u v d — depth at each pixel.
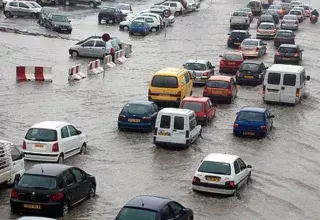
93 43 67.44
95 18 100.88
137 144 39.09
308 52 79.56
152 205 22.95
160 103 47.09
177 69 49.81
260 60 71.69
